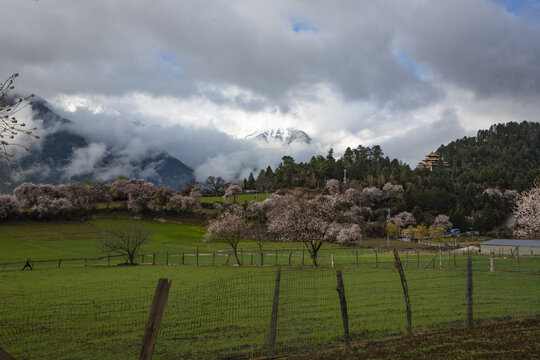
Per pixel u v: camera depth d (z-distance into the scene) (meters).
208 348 12.16
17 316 18.23
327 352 11.08
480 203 161.50
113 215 128.88
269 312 16.50
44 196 119.25
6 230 99.25
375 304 18.27
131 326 15.78
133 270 44.31
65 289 28.44
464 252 62.12
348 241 84.50
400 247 91.44
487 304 17.81
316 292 21.61
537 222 54.53
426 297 19.86
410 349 10.97
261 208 130.38
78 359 11.95
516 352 10.38
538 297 19.56
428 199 165.75
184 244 89.62
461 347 10.99
